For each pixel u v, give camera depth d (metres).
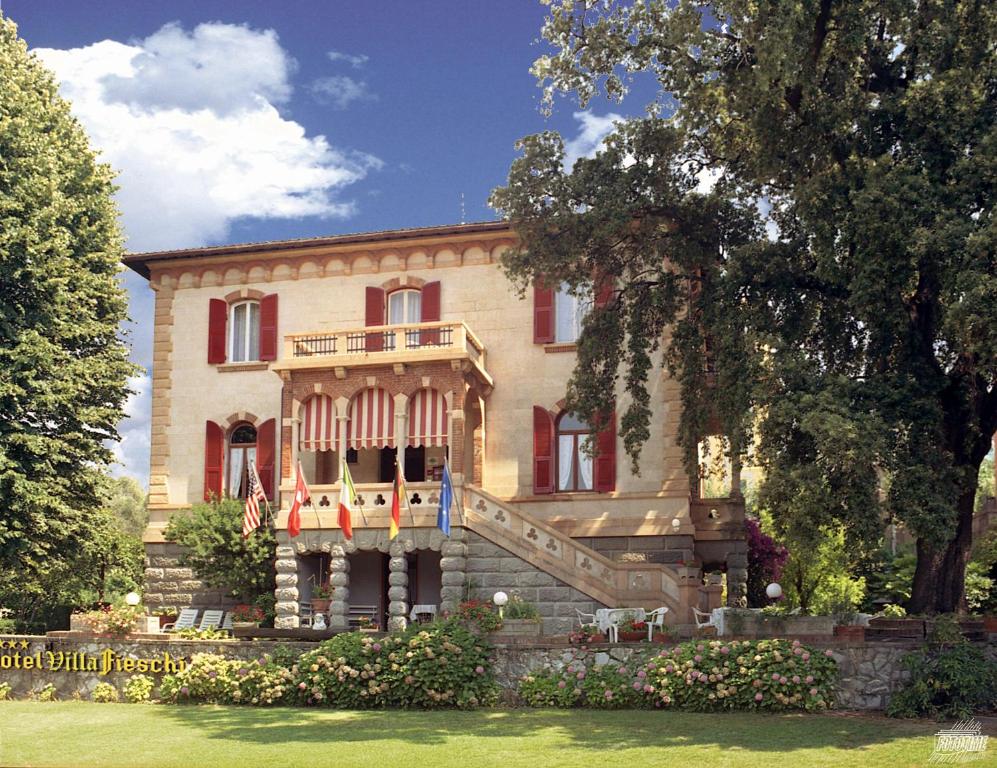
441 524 27.95
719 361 23.22
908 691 18.83
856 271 21.09
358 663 21.44
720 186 25.34
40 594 39.00
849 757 15.24
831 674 19.53
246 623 30.67
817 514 19.38
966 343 19.53
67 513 30.48
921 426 20.02
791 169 22.88
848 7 21.36
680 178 25.44
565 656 21.27
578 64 24.64
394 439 30.70
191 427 35.06
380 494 30.66
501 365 33.06
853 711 19.30
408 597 33.00
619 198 24.03
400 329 31.02
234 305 35.81
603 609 23.58
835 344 23.94
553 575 28.36
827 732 17.11
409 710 20.72
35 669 24.25
